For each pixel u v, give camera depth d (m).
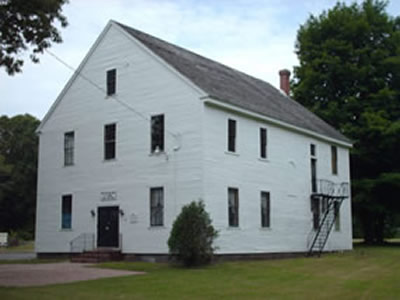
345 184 36.72
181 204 24.08
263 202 27.73
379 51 42.06
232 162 25.45
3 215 63.16
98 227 27.17
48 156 30.31
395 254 31.47
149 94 26.09
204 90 24.00
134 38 27.03
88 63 29.09
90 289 14.98
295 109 35.91
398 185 40.03
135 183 25.97
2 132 67.56
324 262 24.98
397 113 41.62
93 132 28.31
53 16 19.61
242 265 22.28
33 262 25.97
